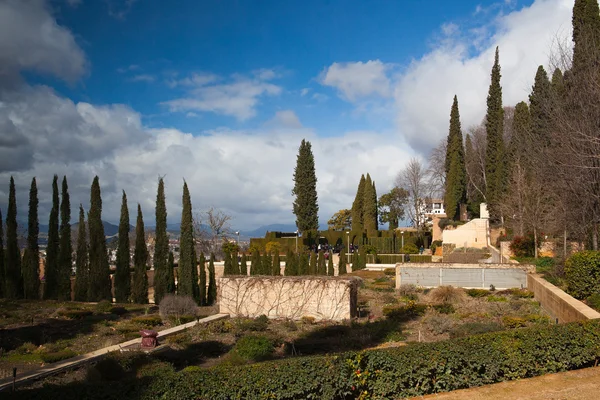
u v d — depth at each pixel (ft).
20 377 39.29
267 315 77.05
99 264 113.09
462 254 161.79
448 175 203.31
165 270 115.55
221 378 27.91
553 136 81.05
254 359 48.34
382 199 268.00
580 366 37.22
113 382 26.78
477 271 106.42
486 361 33.76
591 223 76.02
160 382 26.91
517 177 134.51
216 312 83.41
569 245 96.17
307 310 75.41
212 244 225.35
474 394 32.12
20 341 55.42
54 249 116.26
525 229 135.44
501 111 170.60
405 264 111.14
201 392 27.27
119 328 65.21
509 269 104.27
